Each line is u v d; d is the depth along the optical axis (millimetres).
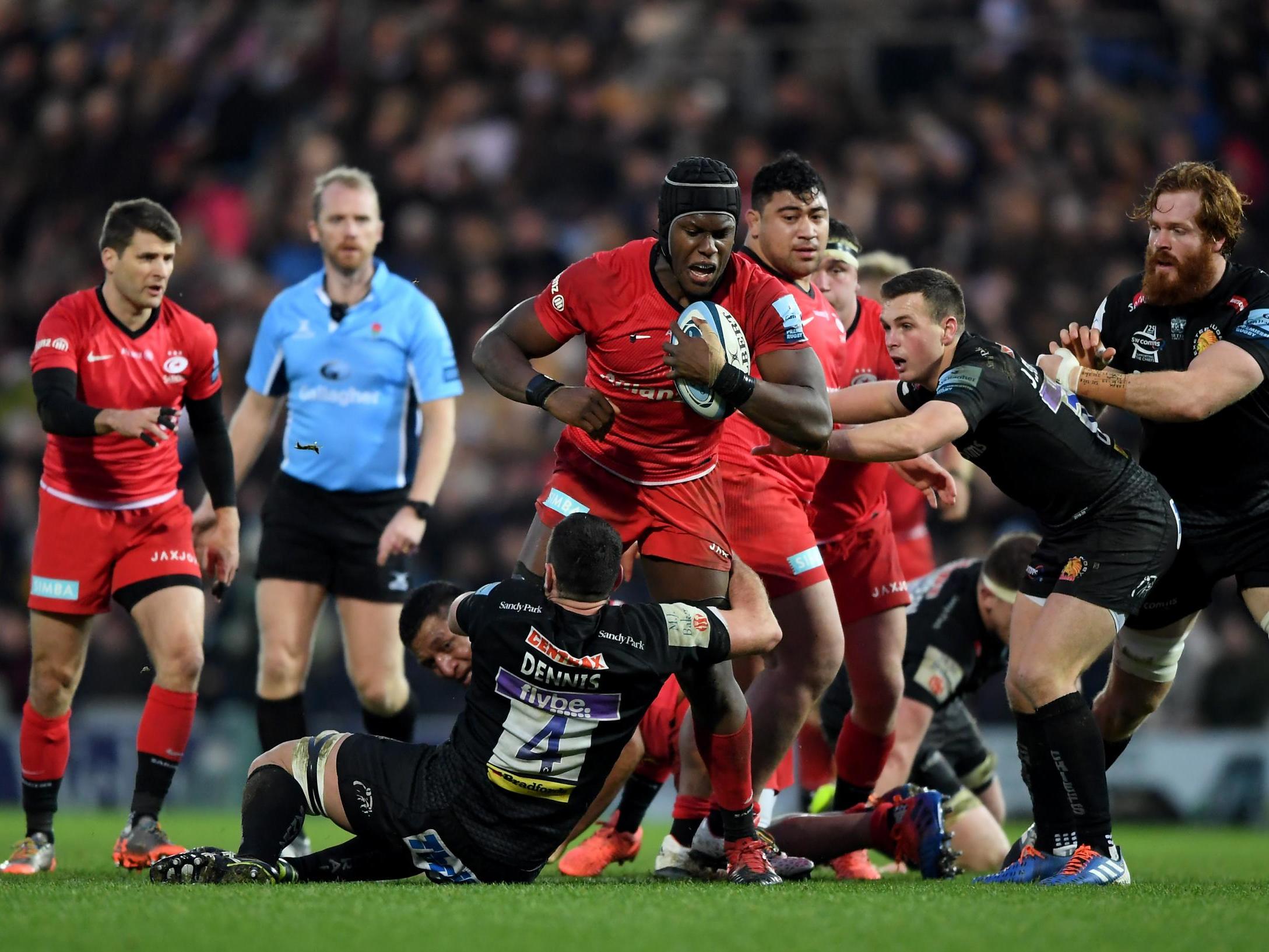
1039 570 19906
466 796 17641
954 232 61531
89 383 23219
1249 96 66500
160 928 14000
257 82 70625
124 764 45719
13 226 69188
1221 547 21141
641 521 19531
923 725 25016
